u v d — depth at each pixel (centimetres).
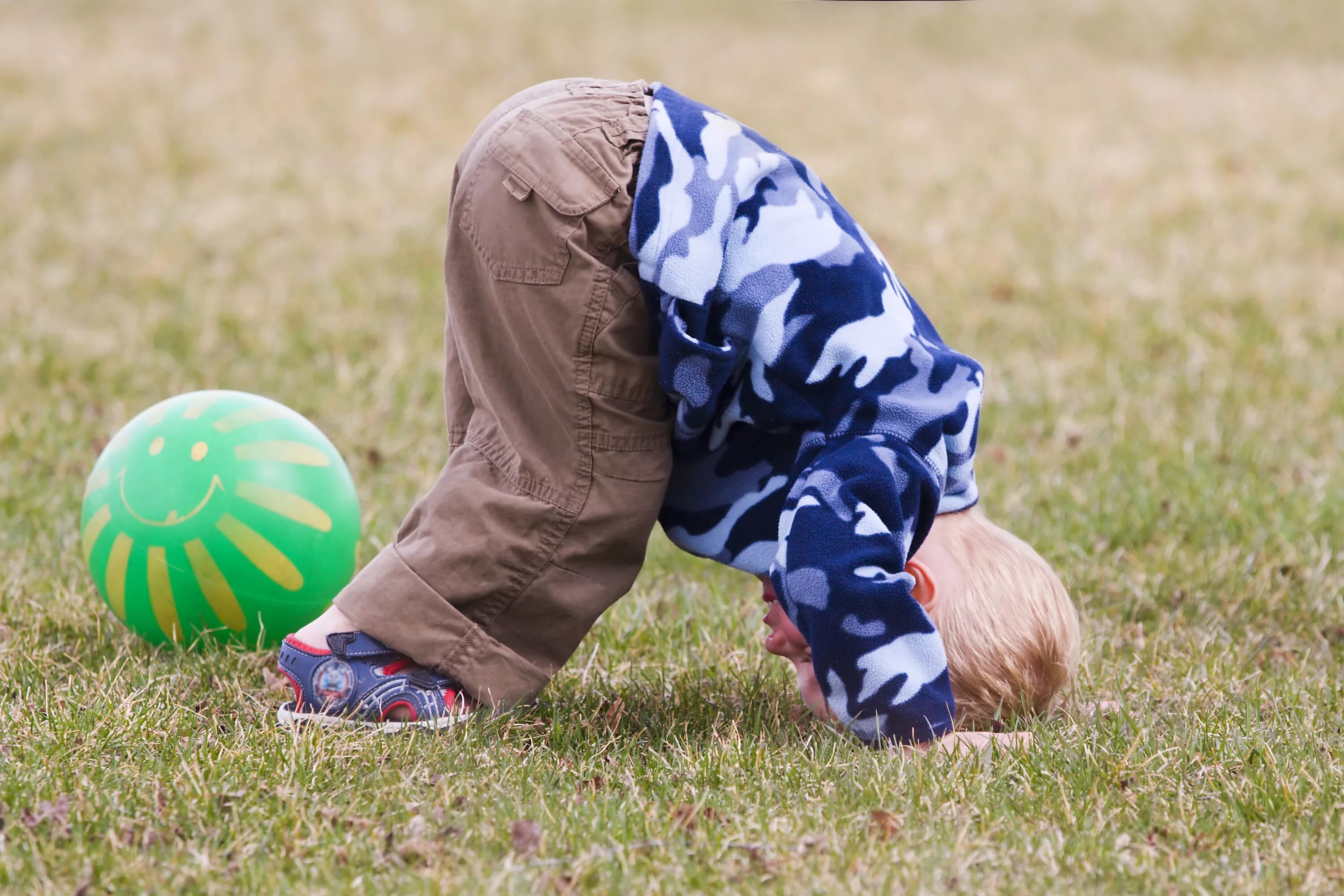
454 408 667
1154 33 3497
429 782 563
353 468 1091
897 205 2080
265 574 720
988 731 627
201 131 2441
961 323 1557
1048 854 507
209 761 572
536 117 627
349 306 1596
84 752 578
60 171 2167
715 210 602
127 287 1638
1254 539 940
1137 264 1780
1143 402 1278
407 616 621
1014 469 1096
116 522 722
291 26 3291
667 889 482
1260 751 599
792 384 600
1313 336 1496
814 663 586
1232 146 2452
